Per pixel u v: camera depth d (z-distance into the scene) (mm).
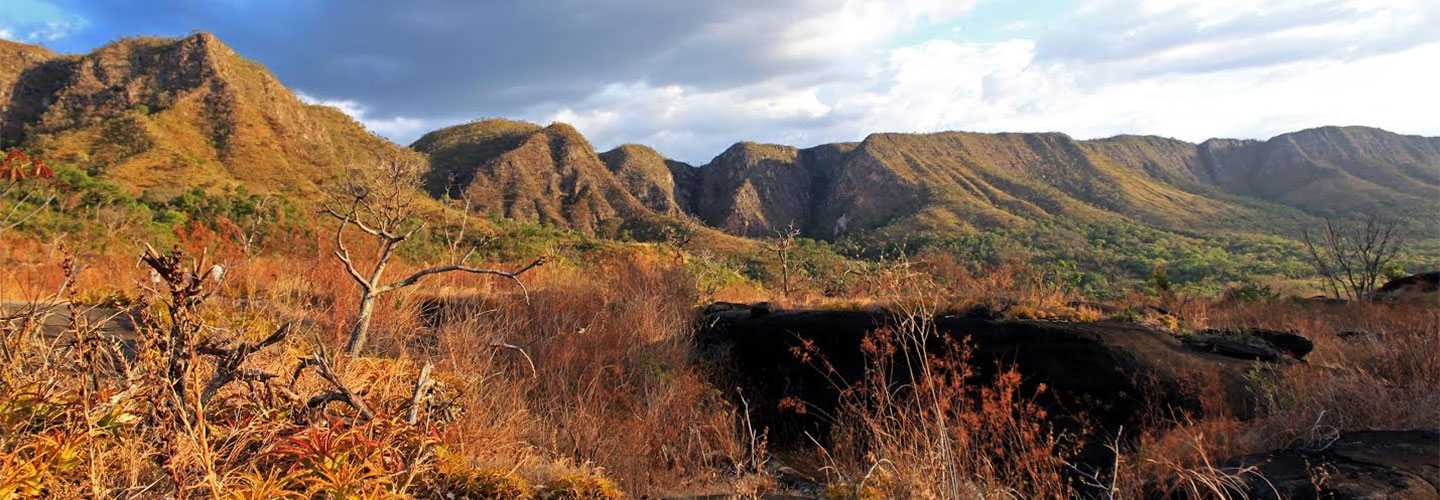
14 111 127125
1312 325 8172
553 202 155500
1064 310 6184
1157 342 5328
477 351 5570
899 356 5469
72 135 98875
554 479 3703
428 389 3863
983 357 5230
